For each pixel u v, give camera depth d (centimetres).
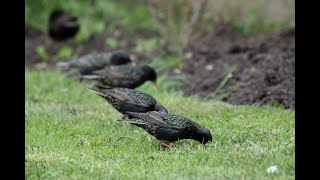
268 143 1122
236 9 2228
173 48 2073
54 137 1232
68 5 2459
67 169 1002
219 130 1227
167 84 1773
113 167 1006
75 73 1911
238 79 1714
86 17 2438
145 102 1272
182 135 1130
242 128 1242
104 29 2358
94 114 1418
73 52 2184
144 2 2475
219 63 1880
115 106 1295
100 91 1298
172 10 2144
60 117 1391
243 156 1027
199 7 2078
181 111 1429
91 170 991
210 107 1459
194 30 2167
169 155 1073
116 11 2473
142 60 2023
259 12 2203
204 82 1755
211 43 2084
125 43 2220
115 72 1541
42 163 1039
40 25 2386
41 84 1830
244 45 1958
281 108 1434
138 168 1005
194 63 1927
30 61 2119
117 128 1297
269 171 945
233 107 1444
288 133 1185
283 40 1883
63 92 1722
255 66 1766
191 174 953
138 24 2383
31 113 1438
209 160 1027
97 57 1708
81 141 1188
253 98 1558
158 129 1132
